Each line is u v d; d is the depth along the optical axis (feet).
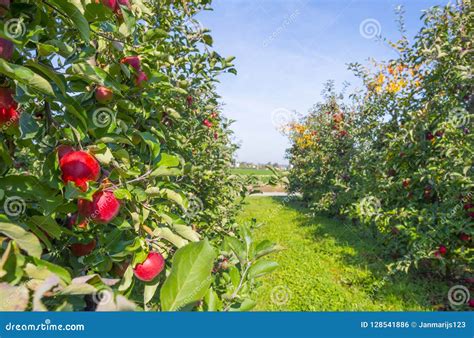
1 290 2.46
